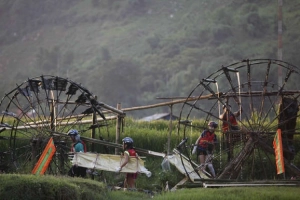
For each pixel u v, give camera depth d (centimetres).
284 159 3075
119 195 2661
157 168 3528
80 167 3059
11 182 2253
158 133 3972
